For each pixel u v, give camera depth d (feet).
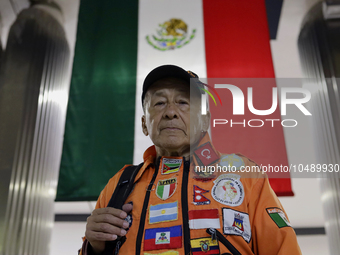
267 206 2.84
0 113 10.84
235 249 2.58
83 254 2.92
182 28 11.18
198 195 2.94
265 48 10.50
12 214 9.77
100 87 10.43
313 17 11.96
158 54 10.84
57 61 12.19
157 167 3.42
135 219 2.93
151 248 2.68
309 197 15.84
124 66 10.77
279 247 2.57
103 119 9.93
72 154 9.49
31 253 9.59
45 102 11.24
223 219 2.74
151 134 3.52
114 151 9.50
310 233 16.60
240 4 11.37
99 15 11.79
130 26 11.50
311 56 11.43
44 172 10.34
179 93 3.59
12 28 12.34
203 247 2.60
